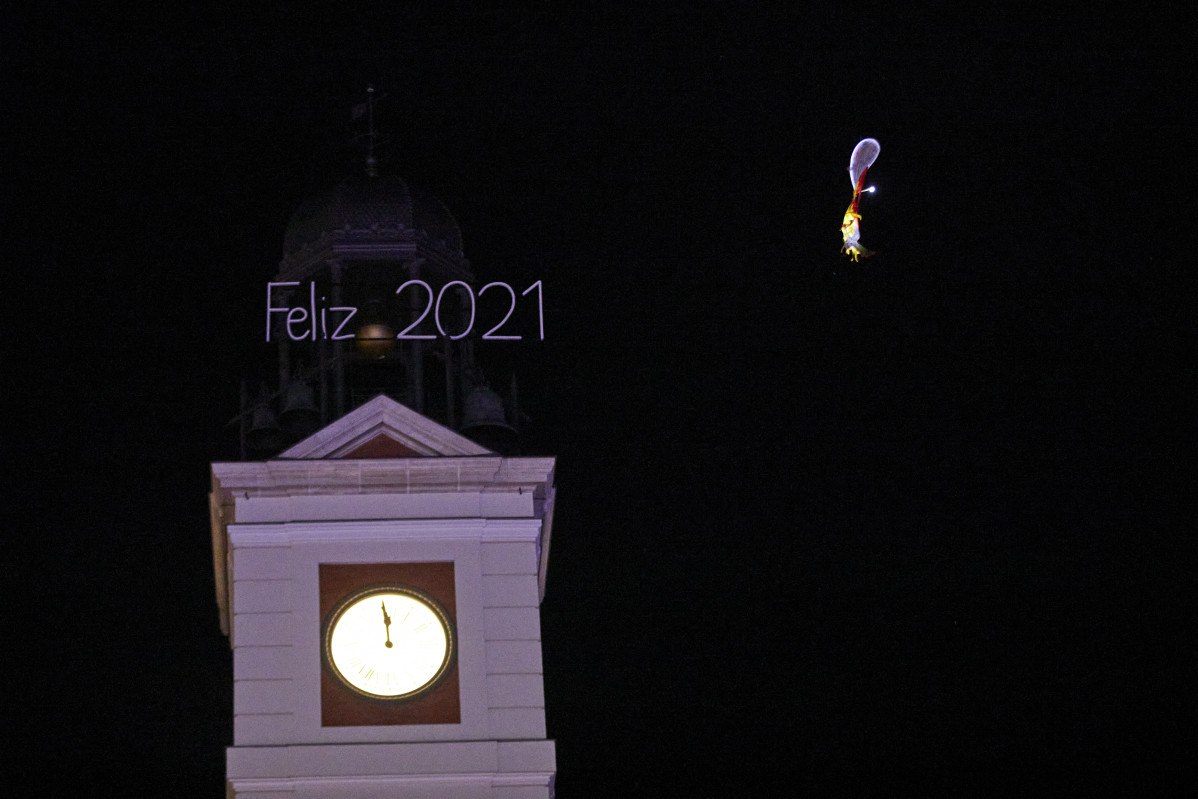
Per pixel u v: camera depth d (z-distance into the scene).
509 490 119.75
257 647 115.31
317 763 112.56
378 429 119.75
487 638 116.19
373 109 132.12
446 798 112.38
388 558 117.50
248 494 118.50
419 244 126.88
